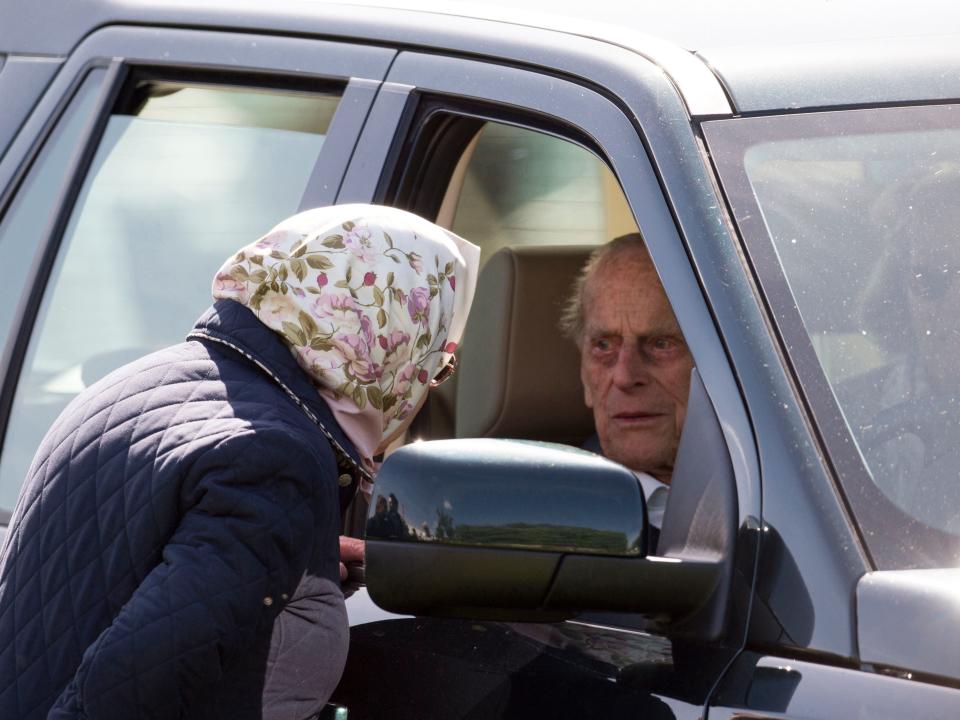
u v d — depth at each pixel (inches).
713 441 247.6
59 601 269.6
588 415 400.5
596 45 297.1
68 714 252.7
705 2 319.3
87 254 355.6
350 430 286.7
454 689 267.9
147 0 372.2
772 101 281.6
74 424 280.5
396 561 238.5
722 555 240.4
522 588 237.1
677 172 267.0
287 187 331.0
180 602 251.1
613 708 243.8
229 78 349.1
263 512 257.6
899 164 277.7
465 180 352.2
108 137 363.6
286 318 282.0
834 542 231.0
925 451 246.4
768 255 259.4
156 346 337.7
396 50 324.8
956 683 213.2
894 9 319.0
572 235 396.2
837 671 223.8
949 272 266.5
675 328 359.6
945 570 231.8
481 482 236.1
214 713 263.4
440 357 300.2
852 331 255.0
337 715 282.2
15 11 394.9
